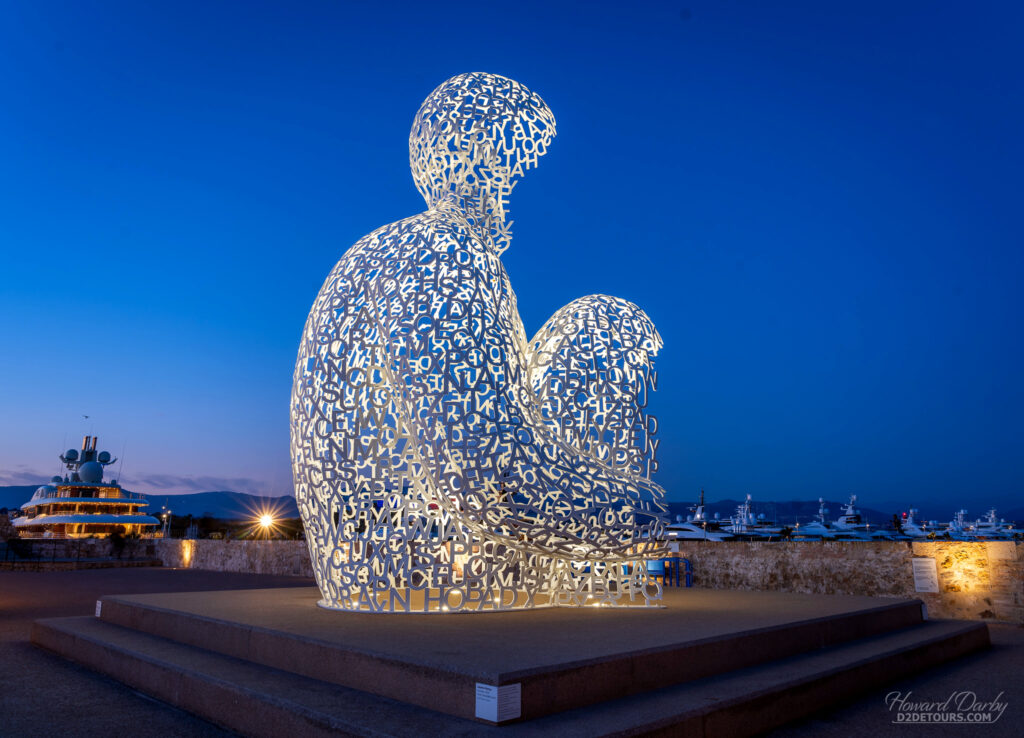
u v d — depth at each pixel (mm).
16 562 29375
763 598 10250
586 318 9234
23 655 8484
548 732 4230
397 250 8242
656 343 9578
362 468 8023
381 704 4906
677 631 6445
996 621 11336
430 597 9133
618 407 8930
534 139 9922
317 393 8281
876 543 12633
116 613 9070
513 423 7750
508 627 6746
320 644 5789
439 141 9555
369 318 7996
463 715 4562
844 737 5270
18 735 5215
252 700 5234
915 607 9617
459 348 7707
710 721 4898
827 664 6508
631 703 4969
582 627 6727
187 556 30641
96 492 52781
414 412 7707
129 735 5254
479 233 9461
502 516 7535
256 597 9617
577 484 8086
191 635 7461
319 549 8422
